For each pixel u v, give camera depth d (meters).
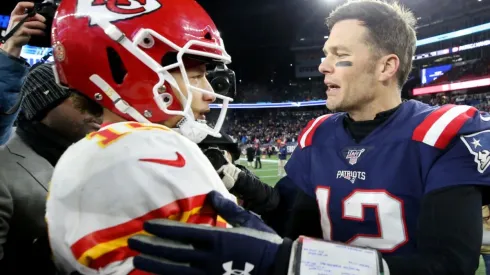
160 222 0.64
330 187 1.06
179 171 0.71
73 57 0.88
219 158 1.40
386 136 1.02
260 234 0.68
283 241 0.69
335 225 1.04
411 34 1.09
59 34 0.90
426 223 0.84
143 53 0.84
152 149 0.72
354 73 1.03
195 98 0.92
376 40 1.02
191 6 0.92
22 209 1.05
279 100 35.53
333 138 1.14
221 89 1.17
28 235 1.07
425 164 0.93
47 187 1.12
